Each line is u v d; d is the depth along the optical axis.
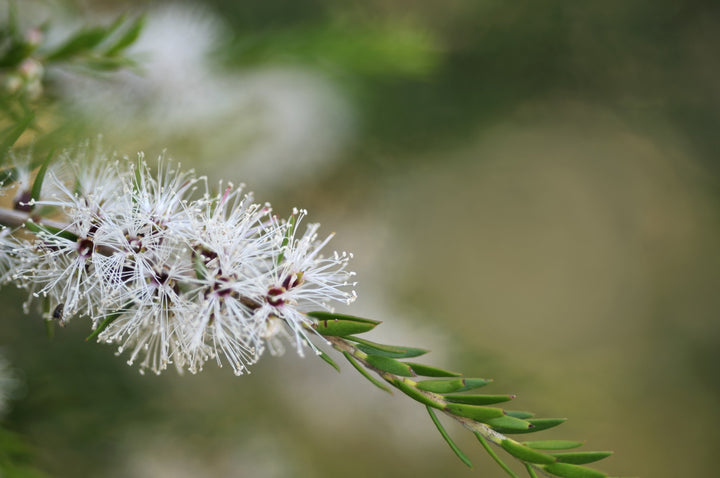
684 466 0.75
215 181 0.41
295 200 0.58
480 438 0.24
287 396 0.50
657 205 0.84
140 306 0.25
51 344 0.34
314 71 0.46
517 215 0.83
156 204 0.25
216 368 0.45
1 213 0.25
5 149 0.25
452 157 0.72
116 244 0.25
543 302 0.87
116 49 0.30
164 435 0.38
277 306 0.25
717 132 0.69
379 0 0.58
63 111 0.29
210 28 0.37
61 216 0.26
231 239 0.25
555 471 0.24
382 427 0.53
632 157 0.79
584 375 0.54
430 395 0.24
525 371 0.47
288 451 0.48
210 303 0.25
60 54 0.30
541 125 0.71
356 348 0.24
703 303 0.85
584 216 0.86
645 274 0.87
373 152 0.60
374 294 0.59
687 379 0.81
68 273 0.25
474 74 0.61
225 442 0.42
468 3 0.60
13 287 0.33
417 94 0.58
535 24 0.60
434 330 0.51
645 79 0.65
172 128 0.32
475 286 0.83
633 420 0.76
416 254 0.77
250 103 0.43
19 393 0.32
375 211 0.66
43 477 0.28
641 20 0.62
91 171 0.26
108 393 0.35
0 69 0.29
